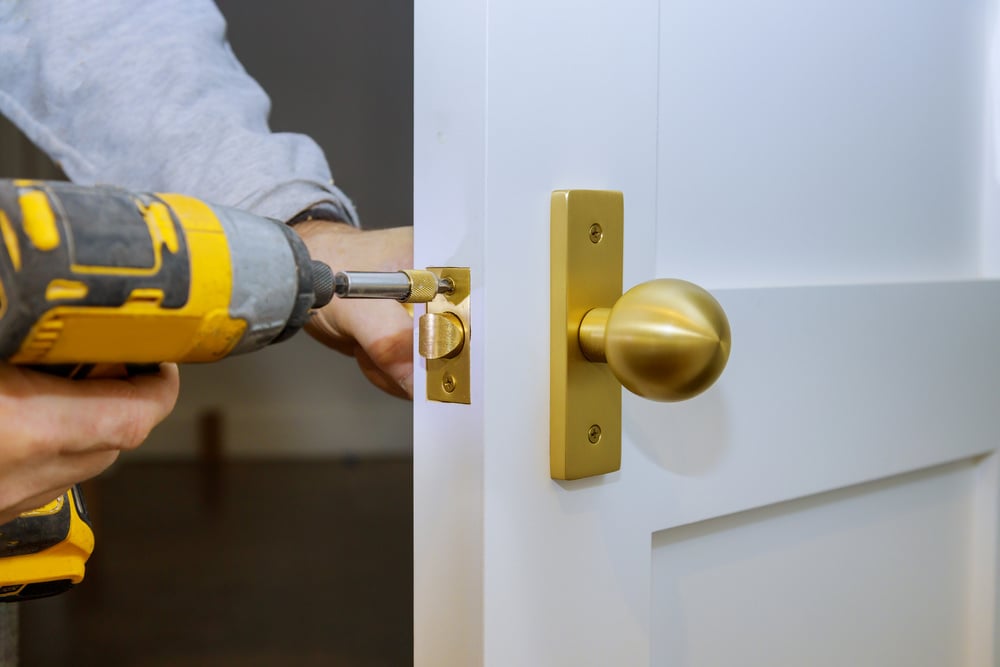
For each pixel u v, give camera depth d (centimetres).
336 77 360
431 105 45
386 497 340
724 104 54
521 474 45
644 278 50
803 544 63
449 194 44
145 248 33
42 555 53
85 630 219
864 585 69
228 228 36
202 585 251
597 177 47
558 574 47
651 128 50
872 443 65
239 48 354
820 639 65
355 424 401
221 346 36
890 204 67
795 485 60
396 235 88
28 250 30
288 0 353
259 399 396
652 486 51
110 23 94
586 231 45
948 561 76
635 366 40
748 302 55
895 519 71
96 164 98
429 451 47
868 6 64
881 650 70
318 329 91
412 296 43
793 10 58
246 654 205
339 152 364
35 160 336
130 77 94
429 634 47
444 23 44
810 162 60
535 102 44
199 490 350
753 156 56
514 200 43
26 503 38
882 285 65
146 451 393
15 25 97
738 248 56
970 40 73
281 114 360
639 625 51
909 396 68
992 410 76
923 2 69
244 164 93
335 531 300
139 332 34
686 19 52
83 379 38
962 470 76
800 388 59
